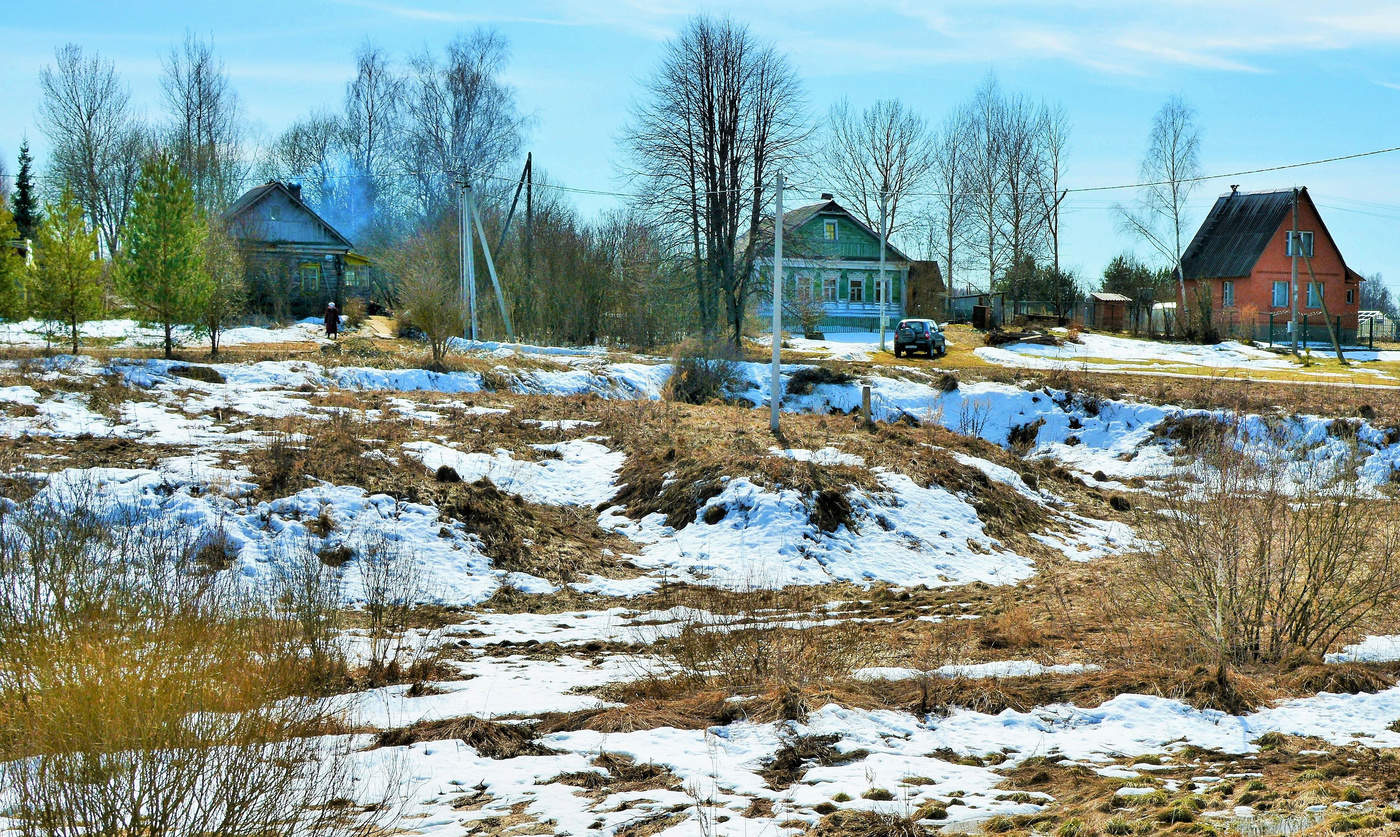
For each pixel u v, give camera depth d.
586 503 20.05
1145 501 13.09
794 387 33.72
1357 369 45.34
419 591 14.45
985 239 70.56
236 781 5.45
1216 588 11.03
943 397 33.25
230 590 12.34
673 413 26.02
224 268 30.05
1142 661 10.47
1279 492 11.46
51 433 18.22
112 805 5.11
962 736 8.19
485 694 9.53
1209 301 57.28
